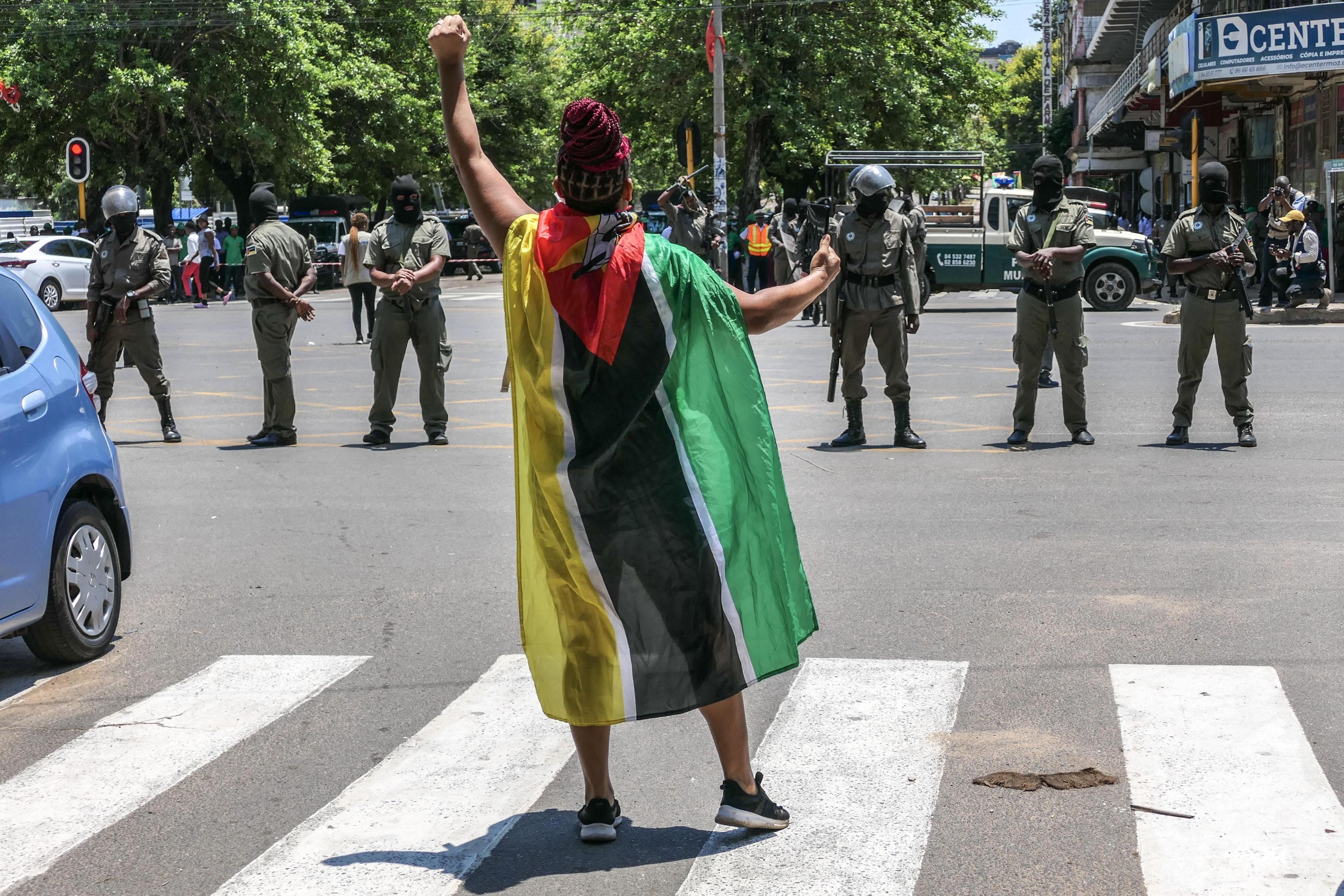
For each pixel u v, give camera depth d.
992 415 12.38
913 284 10.55
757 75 38.94
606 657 3.60
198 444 11.76
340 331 24.47
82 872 3.81
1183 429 10.51
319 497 9.23
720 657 3.62
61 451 5.74
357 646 5.95
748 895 3.54
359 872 3.74
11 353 5.73
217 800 4.30
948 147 42.25
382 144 44.41
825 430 11.73
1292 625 5.87
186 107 37.78
